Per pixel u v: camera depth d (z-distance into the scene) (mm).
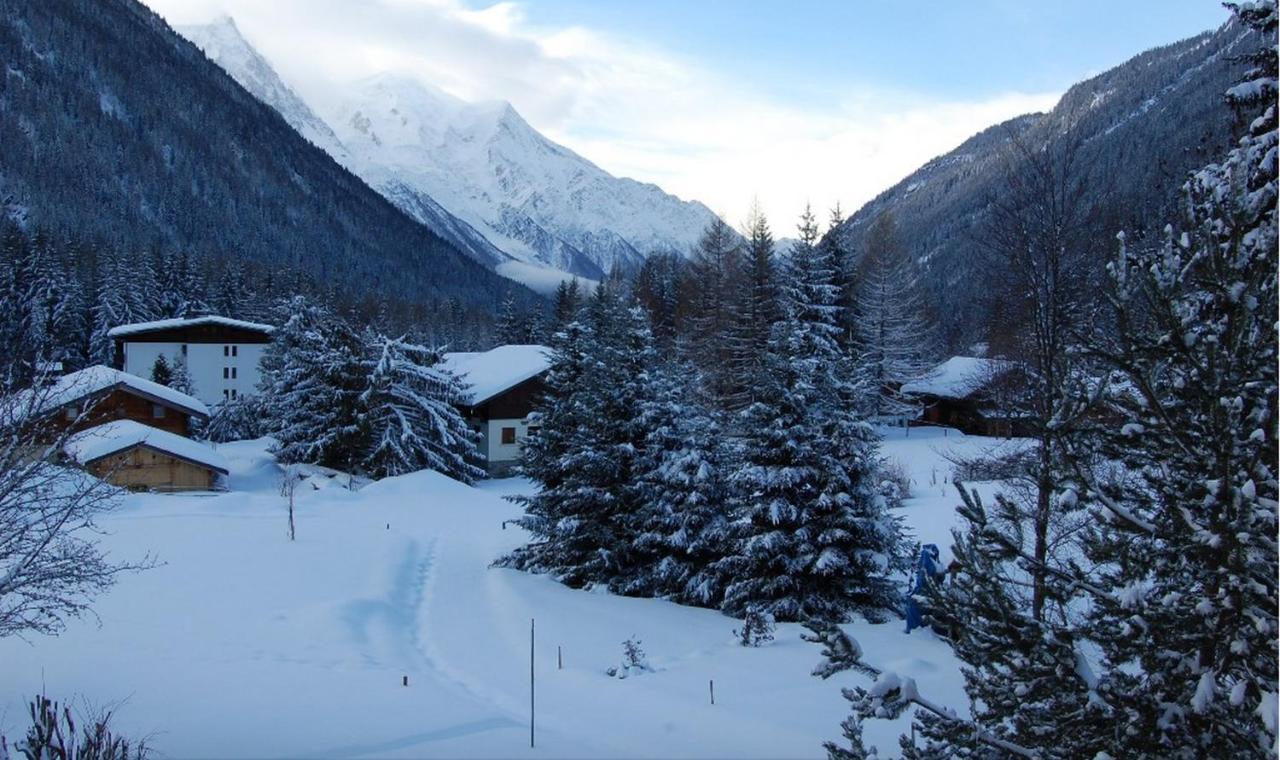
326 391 50219
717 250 67750
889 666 15055
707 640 18656
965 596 6496
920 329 60312
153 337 79000
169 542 28078
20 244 91125
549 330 78875
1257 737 4895
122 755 9258
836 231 54469
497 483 54844
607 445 25250
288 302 76688
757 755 10883
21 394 10492
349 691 13938
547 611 21312
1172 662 5512
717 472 23438
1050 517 12531
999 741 5797
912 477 39906
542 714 13297
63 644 16172
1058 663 5699
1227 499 5180
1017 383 18078
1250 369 5203
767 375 21484
